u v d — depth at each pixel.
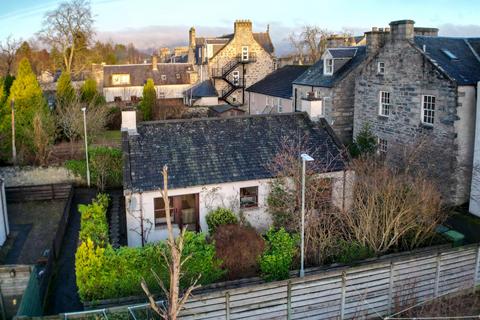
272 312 11.97
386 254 15.66
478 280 14.20
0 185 19.66
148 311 11.53
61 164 27.31
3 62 65.56
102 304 12.95
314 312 12.32
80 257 13.16
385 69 25.48
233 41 52.38
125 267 13.35
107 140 36.62
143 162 18.39
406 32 23.50
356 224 17.16
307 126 21.52
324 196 17.66
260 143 20.23
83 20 58.66
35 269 13.46
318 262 15.12
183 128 20.12
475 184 20.73
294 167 17.30
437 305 13.21
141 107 45.22
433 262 13.38
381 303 12.95
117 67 60.88
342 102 30.08
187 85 61.03
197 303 11.35
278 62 53.84
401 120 24.48
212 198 18.28
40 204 25.11
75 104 34.19
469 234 18.98
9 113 29.22
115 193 26.28
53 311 14.45
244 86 52.84
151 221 17.73
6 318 13.79
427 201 16.41
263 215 18.92
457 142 21.09
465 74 21.58
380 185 16.42
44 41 58.09
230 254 14.46
